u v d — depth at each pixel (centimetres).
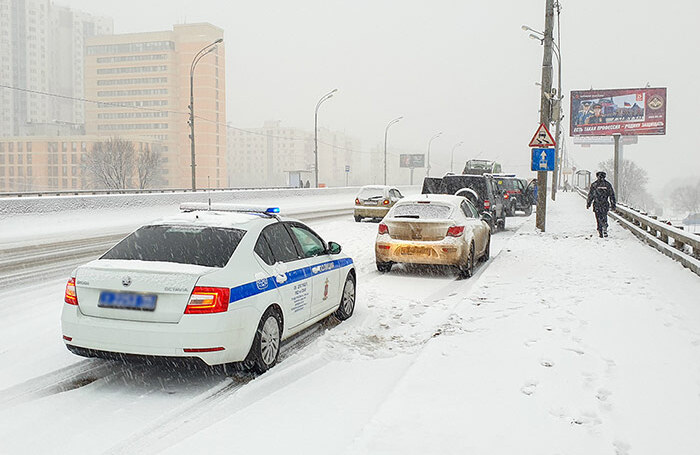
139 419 465
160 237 583
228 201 3522
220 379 559
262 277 573
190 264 534
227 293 516
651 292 878
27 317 786
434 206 1152
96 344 511
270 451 401
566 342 626
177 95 13325
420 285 1061
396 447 391
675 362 554
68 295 530
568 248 1495
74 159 11225
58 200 2262
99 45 13638
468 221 1184
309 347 662
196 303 501
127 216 2581
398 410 452
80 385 539
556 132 4012
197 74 12875
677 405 454
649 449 386
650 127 4659
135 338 500
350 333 724
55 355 622
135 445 420
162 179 12756
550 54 1889
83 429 446
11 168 11450
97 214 2438
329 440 419
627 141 8269
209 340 501
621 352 587
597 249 1465
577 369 541
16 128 16788
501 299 866
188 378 561
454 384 508
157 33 13200
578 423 429
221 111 13338
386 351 650
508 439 403
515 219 2711
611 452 384
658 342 619
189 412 480
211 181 12962
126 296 510
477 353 596
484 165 4238
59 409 482
